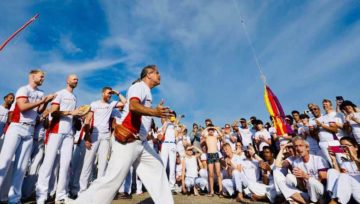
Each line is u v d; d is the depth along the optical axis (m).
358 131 4.94
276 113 7.15
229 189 5.70
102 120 4.69
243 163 6.18
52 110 3.97
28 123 3.65
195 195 6.16
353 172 3.97
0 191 3.73
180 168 7.03
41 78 3.86
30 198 4.44
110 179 2.41
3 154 3.39
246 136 7.95
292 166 4.98
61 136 3.96
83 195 2.38
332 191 3.91
